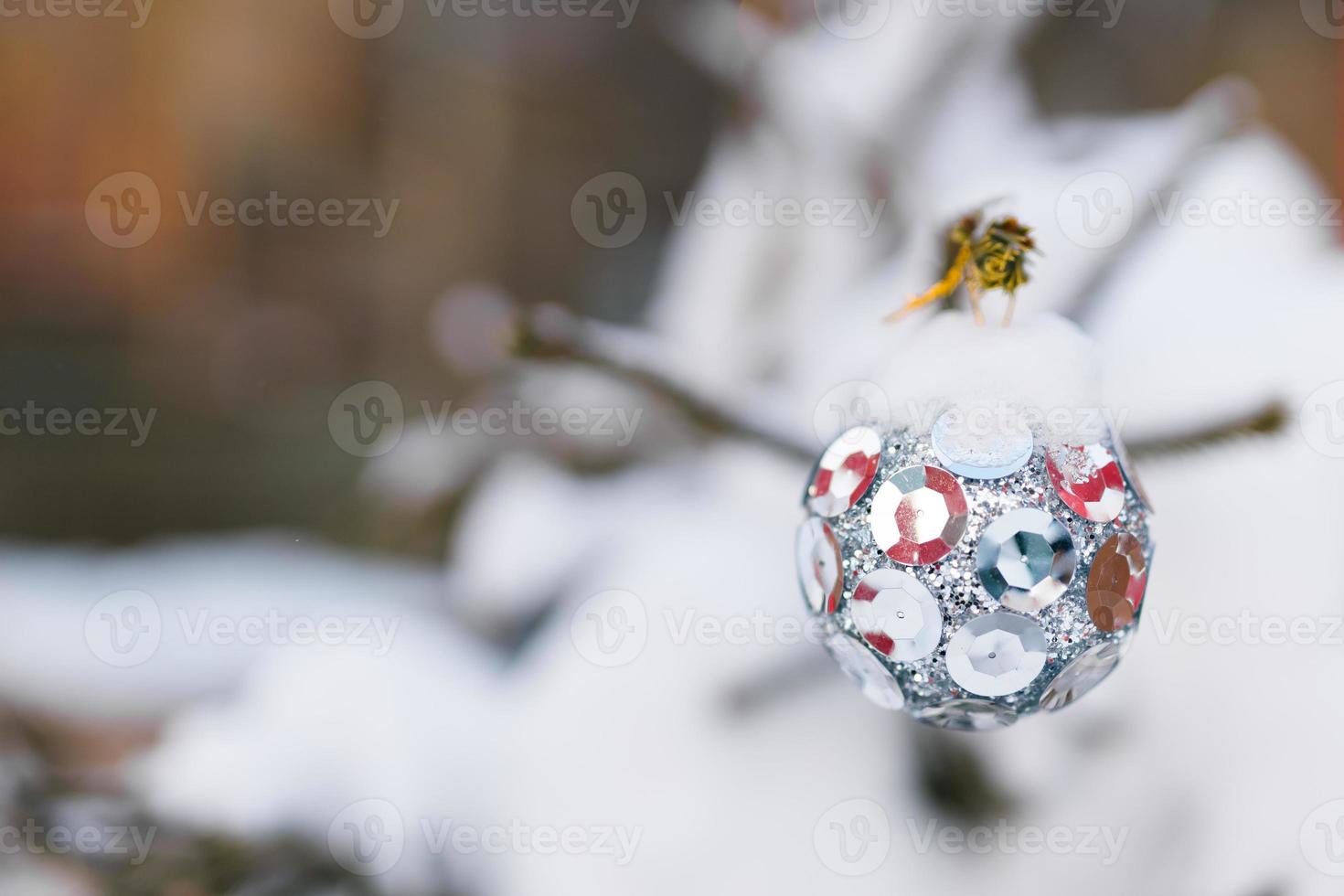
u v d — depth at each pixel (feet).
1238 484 1.99
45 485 5.94
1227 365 1.98
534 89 8.29
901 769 2.03
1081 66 2.68
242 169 8.32
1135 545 1.69
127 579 4.25
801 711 2.06
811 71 2.33
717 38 2.39
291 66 8.39
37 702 3.14
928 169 2.26
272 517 5.65
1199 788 1.97
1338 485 1.97
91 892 2.06
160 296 8.07
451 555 2.78
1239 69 3.03
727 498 2.30
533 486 2.61
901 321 2.03
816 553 1.71
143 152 8.08
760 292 2.42
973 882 2.00
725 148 2.59
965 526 1.66
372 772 2.12
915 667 1.68
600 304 4.15
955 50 2.28
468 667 2.32
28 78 7.82
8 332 7.72
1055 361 1.70
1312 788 1.95
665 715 2.06
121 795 2.10
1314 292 2.02
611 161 7.80
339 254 8.42
